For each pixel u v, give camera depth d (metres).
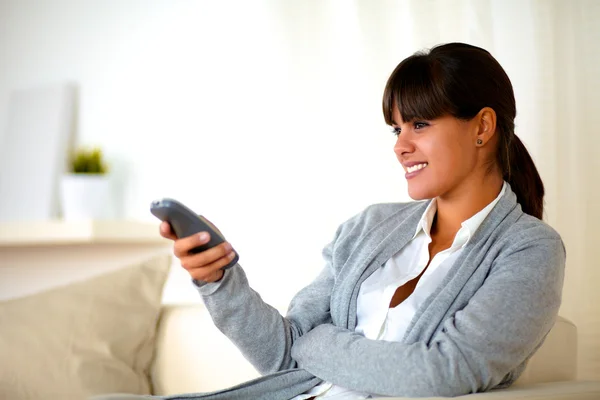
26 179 2.78
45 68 2.89
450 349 1.04
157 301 1.79
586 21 2.04
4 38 2.97
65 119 2.75
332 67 2.25
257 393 1.20
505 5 2.06
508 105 1.25
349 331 1.19
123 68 2.70
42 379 1.63
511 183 1.30
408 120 1.22
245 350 1.24
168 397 1.13
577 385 1.18
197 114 2.52
